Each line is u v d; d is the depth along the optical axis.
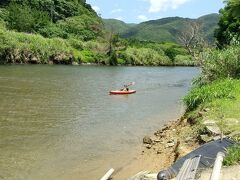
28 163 13.81
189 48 23.61
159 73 71.19
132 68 88.19
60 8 149.88
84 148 15.82
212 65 22.34
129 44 131.25
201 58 22.84
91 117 22.58
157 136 17.33
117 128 19.72
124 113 24.47
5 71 52.88
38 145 16.12
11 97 29.09
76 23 140.88
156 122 21.56
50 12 144.50
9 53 74.38
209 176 8.86
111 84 43.81
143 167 13.14
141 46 134.38
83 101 29.08
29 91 32.91
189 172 9.01
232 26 41.69
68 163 13.89
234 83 19.27
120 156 14.67
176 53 133.25
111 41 112.38
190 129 15.15
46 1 145.00
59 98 29.84
